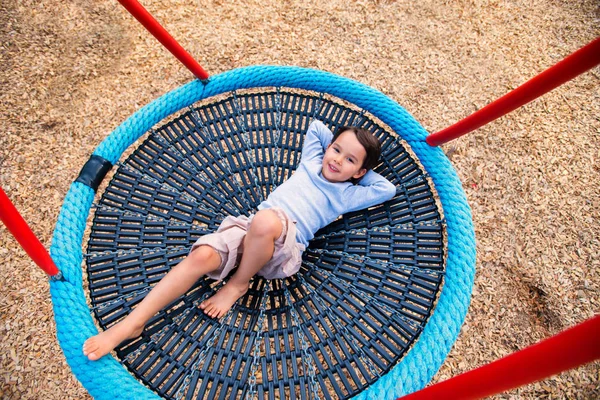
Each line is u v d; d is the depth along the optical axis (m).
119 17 2.22
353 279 1.21
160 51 2.15
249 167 1.42
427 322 1.14
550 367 0.62
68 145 1.88
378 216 1.33
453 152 1.99
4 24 2.13
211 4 2.33
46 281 1.60
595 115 2.10
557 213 1.85
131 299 1.13
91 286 1.14
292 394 1.03
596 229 1.80
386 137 1.47
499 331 1.60
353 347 1.10
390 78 2.18
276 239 1.14
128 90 2.04
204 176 1.41
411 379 1.03
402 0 2.44
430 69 2.22
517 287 1.68
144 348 1.08
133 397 0.99
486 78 2.20
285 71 1.61
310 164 1.38
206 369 1.06
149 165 1.35
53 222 1.72
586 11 2.43
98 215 1.25
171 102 1.51
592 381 1.49
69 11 2.21
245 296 1.22
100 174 1.32
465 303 1.16
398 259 1.25
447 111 2.10
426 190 1.36
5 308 1.54
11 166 1.81
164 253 1.21
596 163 1.97
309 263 1.28
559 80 1.01
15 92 1.97
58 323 1.06
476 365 1.54
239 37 2.24
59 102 1.97
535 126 2.07
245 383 1.04
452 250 1.26
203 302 1.14
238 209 1.36
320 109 1.51
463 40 2.32
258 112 1.49
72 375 1.45
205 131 1.44
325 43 2.27
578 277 1.69
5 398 1.39
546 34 2.35
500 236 1.79
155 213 1.27
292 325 1.14
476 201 1.88
